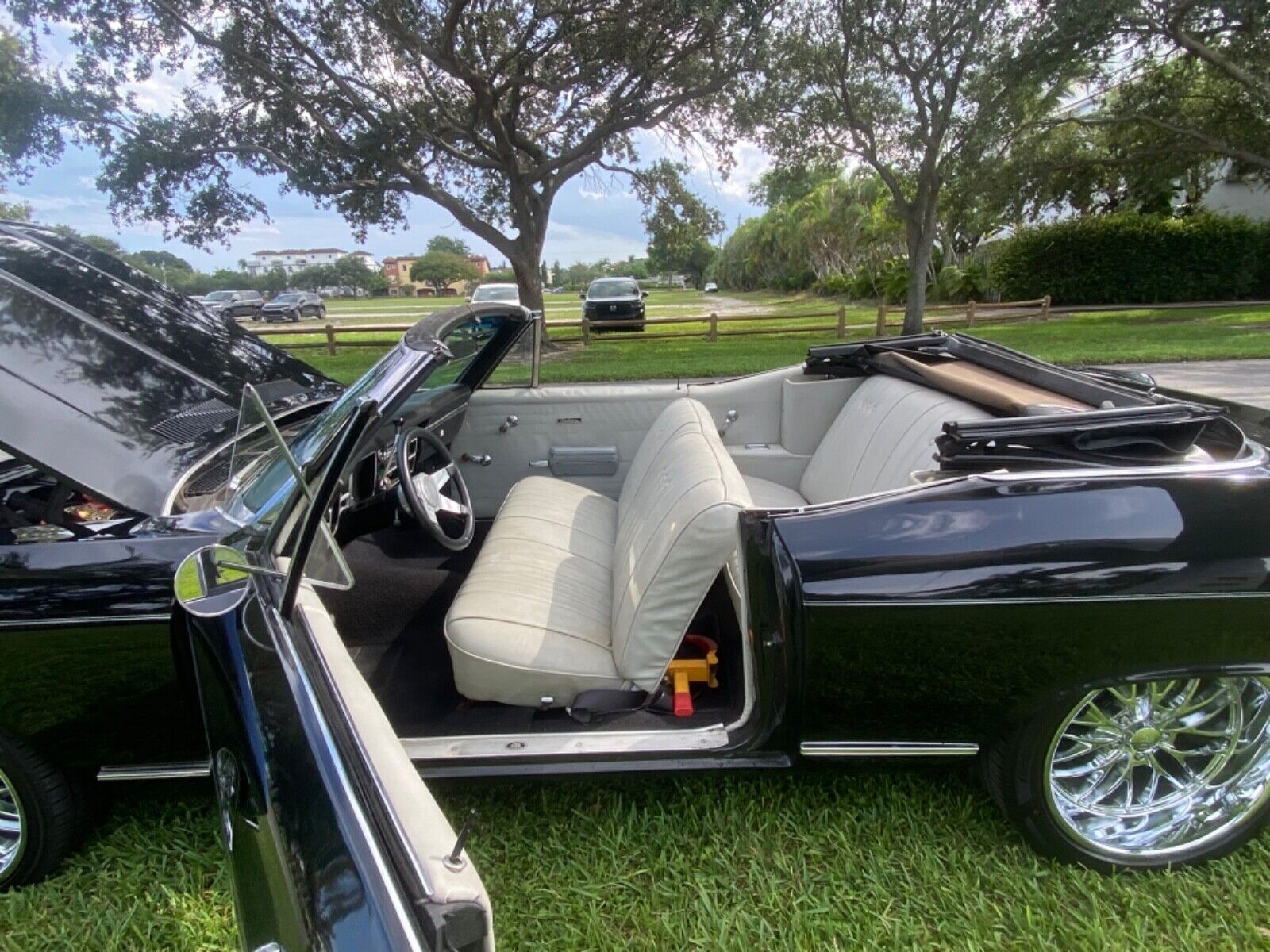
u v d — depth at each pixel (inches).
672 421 108.7
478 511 137.5
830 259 1498.5
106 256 117.3
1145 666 70.4
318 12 481.4
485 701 80.7
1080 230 841.5
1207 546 68.4
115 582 70.5
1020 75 507.8
